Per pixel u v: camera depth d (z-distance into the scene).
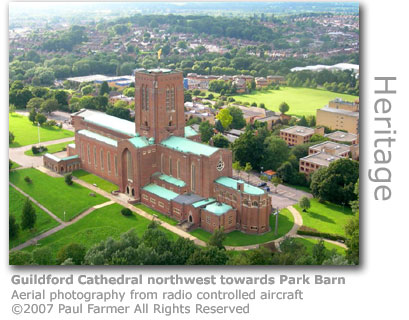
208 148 199.12
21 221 188.88
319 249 148.12
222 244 175.00
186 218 191.75
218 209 183.88
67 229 187.88
